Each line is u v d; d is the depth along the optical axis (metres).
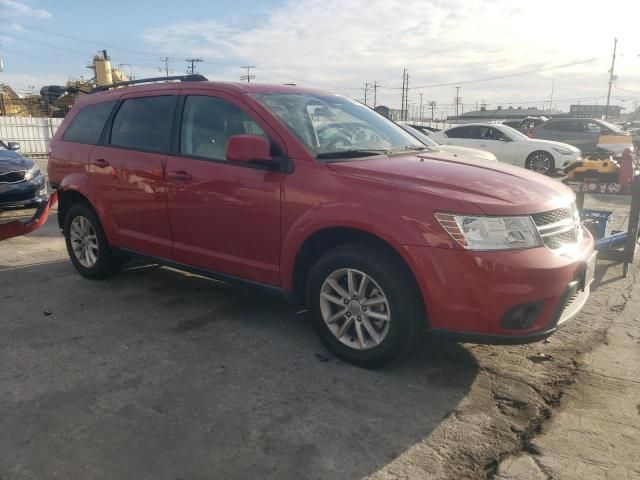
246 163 3.81
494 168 3.73
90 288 5.05
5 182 7.89
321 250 3.68
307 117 4.02
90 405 3.04
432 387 3.26
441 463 2.57
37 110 36.38
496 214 3.00
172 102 4.43
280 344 3.85
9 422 2.87
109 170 4.75
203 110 4.20
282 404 3.06
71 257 5.42
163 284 5.16
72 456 2.59
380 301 3.30
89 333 4.02
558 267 3.04
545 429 2.84
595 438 2.76
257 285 3.88
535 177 3.69
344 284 3.53
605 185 5.95
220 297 4.80
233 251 3.97
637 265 5.80
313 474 2.48
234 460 2.57
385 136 4.36
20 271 5.62
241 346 3.81
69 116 5.45
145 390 3.20
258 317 4.34
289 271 3.64
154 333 4.02
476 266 2.96
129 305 4.61
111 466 2.53
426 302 3.10
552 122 18.92
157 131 4.48
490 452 2.65
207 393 3.17
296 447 2.68
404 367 3.50
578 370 3.48
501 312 2.97
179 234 4.31
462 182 3.28
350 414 2.97
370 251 3.29
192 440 2.72
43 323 4.20
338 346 3.55
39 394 3.15
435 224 3.04
